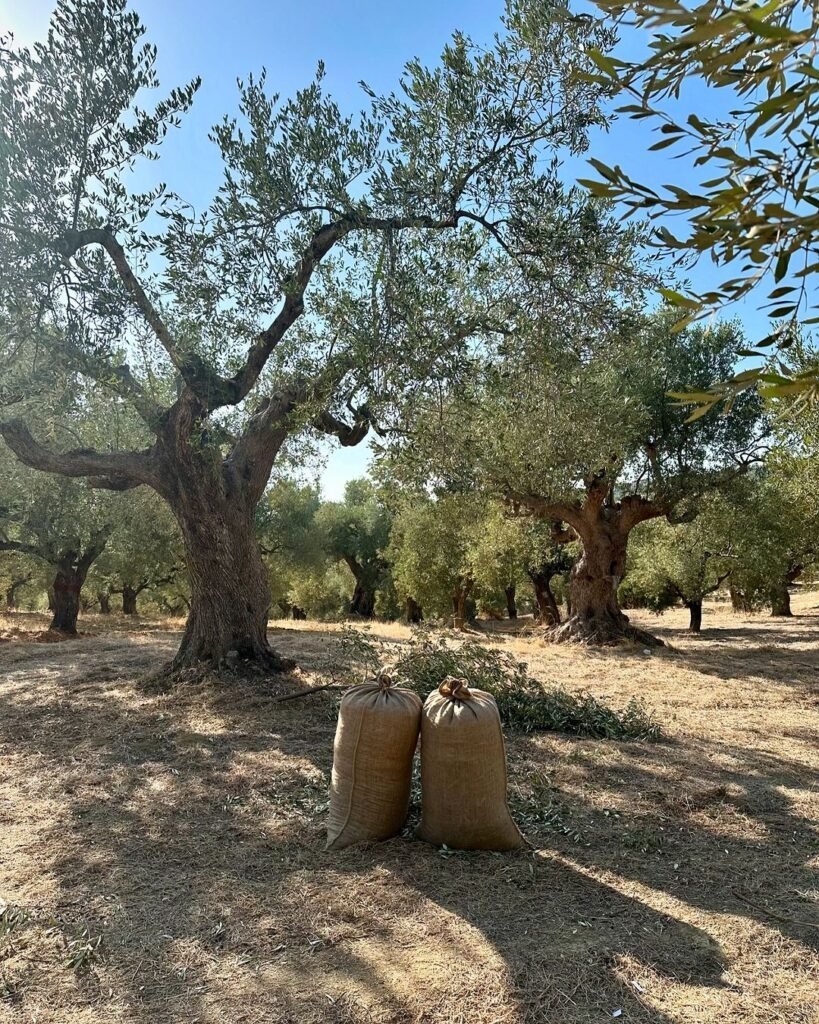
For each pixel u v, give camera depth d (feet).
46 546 58.29
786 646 55.26
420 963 9.62
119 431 44.78
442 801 13.51
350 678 29.58
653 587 77.87
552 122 26.21
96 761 19.77
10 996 9.04
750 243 4.33
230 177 25.75
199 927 10.68
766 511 54.34
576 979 9.24
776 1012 8.67
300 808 15.99
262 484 31.04
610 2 3.88
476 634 66.59
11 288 24.43
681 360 49.55
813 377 4.36
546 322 26.96
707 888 12.19
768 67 4.06
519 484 47.70
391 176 25.68
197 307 26.05
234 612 29.89
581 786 17.79
